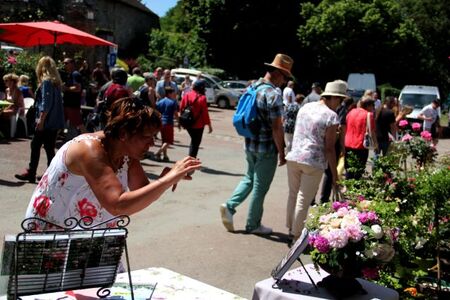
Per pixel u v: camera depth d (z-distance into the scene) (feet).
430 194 13.30
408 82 139.74
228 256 18.90
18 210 22.53
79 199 8.42
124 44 137.59
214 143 51.90
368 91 29.53
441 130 79.15
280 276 10.34
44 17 87.10
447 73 159.12
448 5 158.10
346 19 128.16
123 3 131.23
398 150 22.17
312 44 132.36
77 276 7.11
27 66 49.62
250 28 131.95
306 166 19.34
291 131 40.04
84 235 7.00
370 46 130.62
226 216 21.62
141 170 9.43
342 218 10.34
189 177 8.68
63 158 8.25
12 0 86.17
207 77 103.24
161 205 25.38
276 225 23.49
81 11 91.71
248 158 21.53
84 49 91.97
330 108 20.03
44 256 6.81
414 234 12.96
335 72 138.31
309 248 10.40
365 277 10.11
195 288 8.88
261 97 20.31
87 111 41.73
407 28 132.57
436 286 13.32
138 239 20.06
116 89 26.78
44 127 27.09
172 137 38.04
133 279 9.10
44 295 7.84
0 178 27.91
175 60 139.13
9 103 39.40
